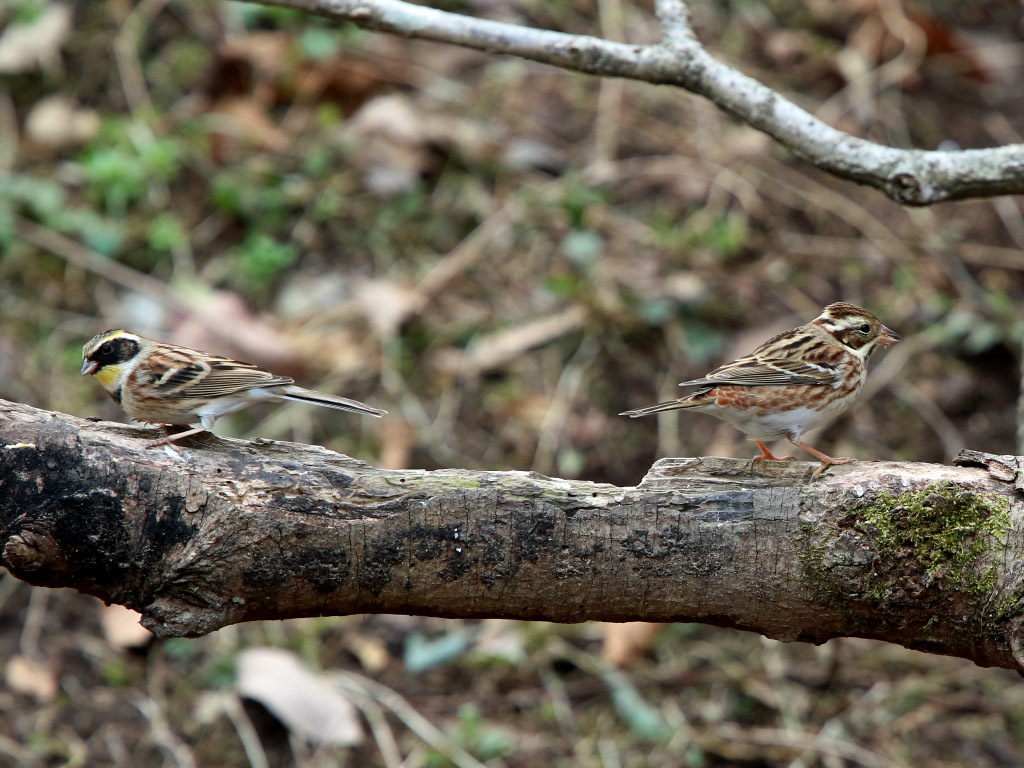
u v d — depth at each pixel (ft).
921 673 37.42
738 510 20.36
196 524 19.60
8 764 33.35
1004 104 50.62
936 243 45.96
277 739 34.60
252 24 51.29
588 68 26.61
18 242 45.32
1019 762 34.55
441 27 26.40
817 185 47.78
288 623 37.68
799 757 34.71
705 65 26.40
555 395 42.01
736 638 37.96
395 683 36.27
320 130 48.85
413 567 20.27
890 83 50.72
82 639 36.83
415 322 43.65
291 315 43.73
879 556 20.03
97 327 43.29
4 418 19.76
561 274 44.62
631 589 20.58
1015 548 19.98
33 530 19.26
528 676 36.70
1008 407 42.29
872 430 41.39
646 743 34.88
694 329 43.19
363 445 40.81
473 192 47.16
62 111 48.52
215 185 46.44
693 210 46.65
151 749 34.06
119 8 51.16
